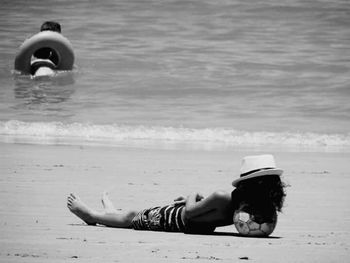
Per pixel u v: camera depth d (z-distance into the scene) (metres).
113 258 12.12
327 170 28.92
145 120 44.88
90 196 21.17
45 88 58.72
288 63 68.94
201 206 15.24
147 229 15.99
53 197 20.62
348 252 13.38
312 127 43.88
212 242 14.32
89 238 14.45
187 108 50.09
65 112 47.41
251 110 49.50
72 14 93.75
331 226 17.05
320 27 87.81
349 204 20.86
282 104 52.09
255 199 15.19
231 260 12.24
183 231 15.66
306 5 96.06
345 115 48.34
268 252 13.21
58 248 13.05
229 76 62.78
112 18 90.69
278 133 41.44
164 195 21.64
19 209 18.39
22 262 11.54
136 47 76.00
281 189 15.24
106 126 42.31
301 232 16.08
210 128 42.66
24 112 47.00
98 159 30.19
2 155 30.39
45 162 28.62
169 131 41.38
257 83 60.16
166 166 28.69
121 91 57.09
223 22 89.00
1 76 64.44
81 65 68.06
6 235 14.51
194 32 83.94
